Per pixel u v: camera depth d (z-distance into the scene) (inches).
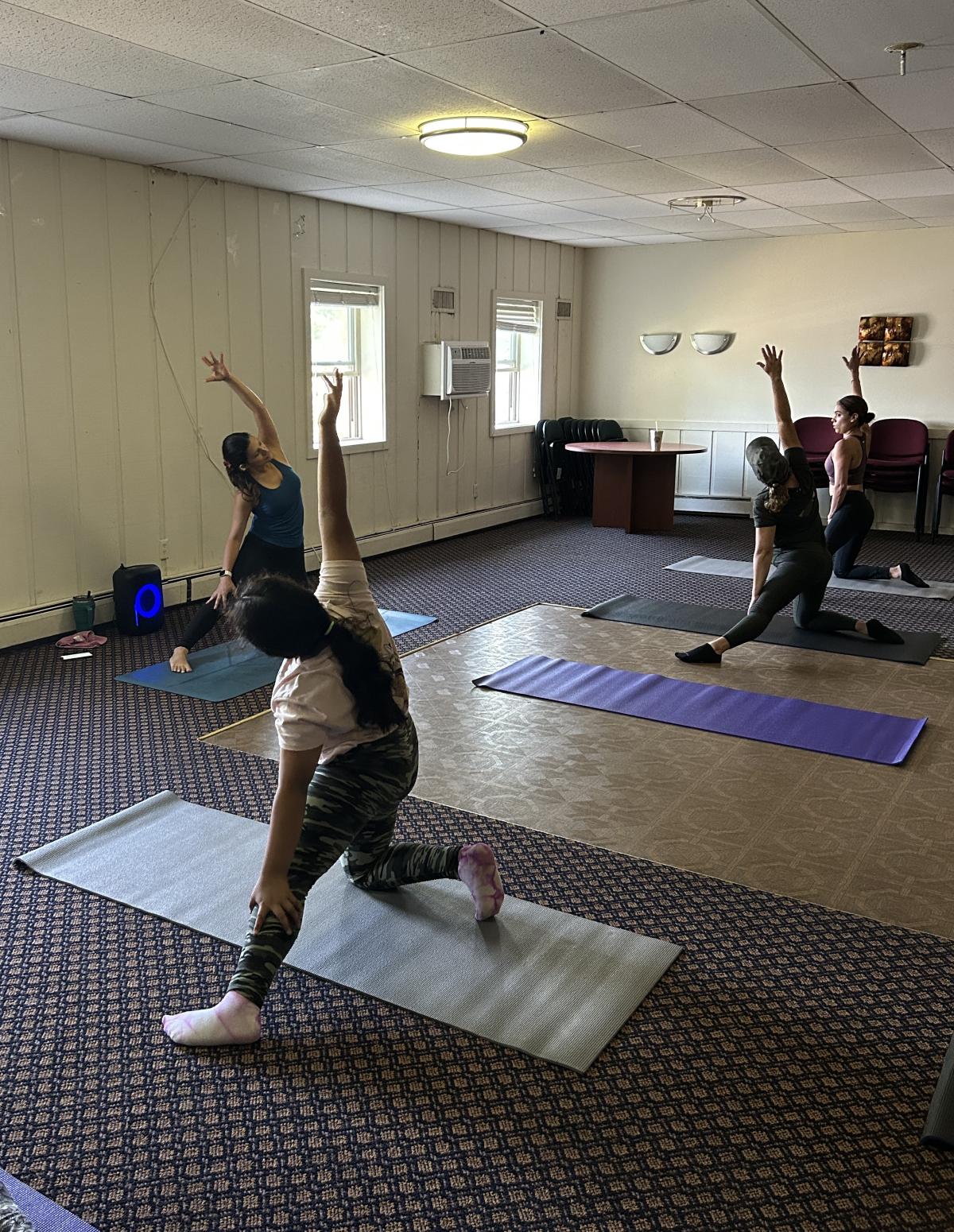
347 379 322.0
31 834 134.8
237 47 150.1
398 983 101.2
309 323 293.6
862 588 278.5
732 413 415.5
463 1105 85.7
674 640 229.1
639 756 160.9
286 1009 98.1
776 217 335.3
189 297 254.8
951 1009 98.9
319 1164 79.4
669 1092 87.3
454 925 111.7
